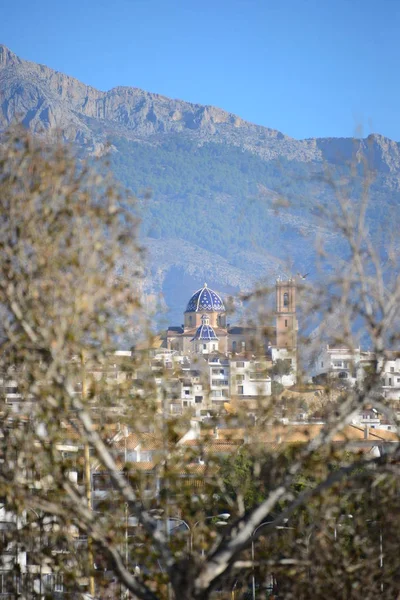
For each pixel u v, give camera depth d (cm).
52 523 6316
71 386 5662
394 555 6575
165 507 6009
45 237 5706
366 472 5469
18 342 5562
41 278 5628
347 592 6475
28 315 5550
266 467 5791
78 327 5731
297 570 6431
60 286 5631
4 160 5872
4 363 5959
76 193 5844
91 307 5638
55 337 5569
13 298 5572
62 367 5512
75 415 6012
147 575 5872
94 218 5788
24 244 5684
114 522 5816
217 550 5341
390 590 6638
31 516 6456
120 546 6281
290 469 5419
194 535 5812
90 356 6094
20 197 5791
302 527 6506
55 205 5788
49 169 5859
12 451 6019
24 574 6669
